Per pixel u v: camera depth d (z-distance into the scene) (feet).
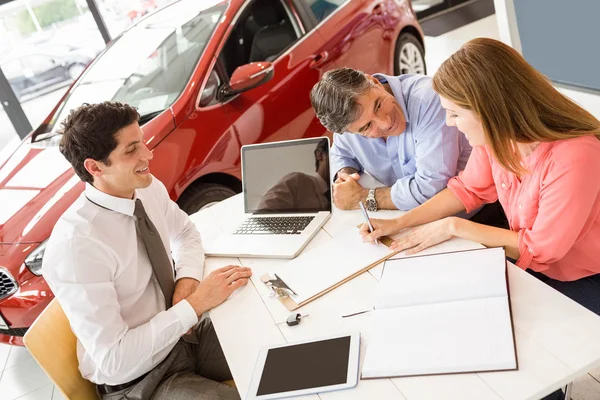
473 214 6.32
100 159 4.95
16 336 7.89
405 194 5.91
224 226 6.46
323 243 5.61
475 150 5.52
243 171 6.51
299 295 4.86
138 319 5.38
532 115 4.35
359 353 4.00
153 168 8.43
